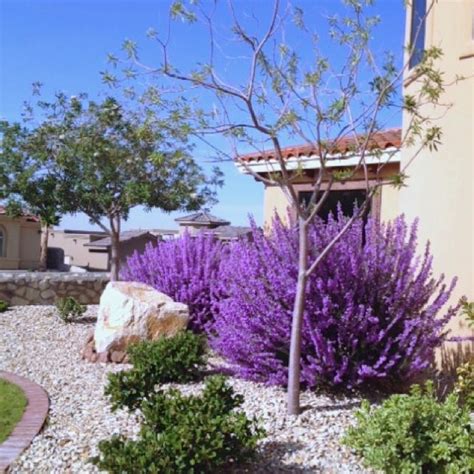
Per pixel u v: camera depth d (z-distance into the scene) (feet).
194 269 41.70
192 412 17.24
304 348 24.54
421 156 32.32
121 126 55.36
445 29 30.19
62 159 57.62
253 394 24.82
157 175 60.70
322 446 19.03
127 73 22.35
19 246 133.08
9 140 58.95
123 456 15.57
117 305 33.68
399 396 17.67
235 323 26.40
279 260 25.53
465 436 16.01
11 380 29.09
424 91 21.88
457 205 29.14
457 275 28.84
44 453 19.30
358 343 24.18
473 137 28.43
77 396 26.08
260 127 21.02
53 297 58.85
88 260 155.94
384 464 16.05
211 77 22.49
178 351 27.96
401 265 25.22
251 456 17.38
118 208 60.90
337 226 25.75
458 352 28.17
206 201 65.10
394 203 39.55
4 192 59.77
